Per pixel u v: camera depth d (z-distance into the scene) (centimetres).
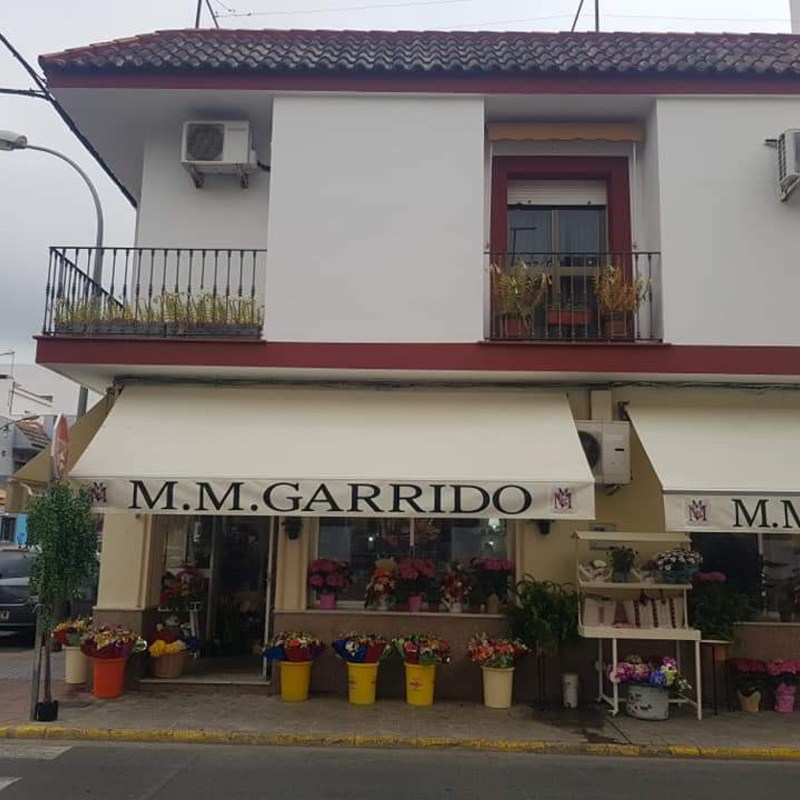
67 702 955
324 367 992
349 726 866
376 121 1038
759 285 1001
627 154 1112
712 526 860
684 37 1217
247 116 1118
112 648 971
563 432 952
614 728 876
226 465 897
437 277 1007
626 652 1005
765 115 1031
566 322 1077
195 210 1150
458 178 1025
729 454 926
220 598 1220
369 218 1020
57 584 847
